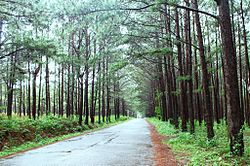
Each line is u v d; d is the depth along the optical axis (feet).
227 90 33.78
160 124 123.54
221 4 34.78
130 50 71.26
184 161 35.12
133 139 67.87
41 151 47.32
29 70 120.06
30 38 68.18
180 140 55.21
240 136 33.12
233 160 31.55
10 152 50.37
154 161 35.37
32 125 78.54
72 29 48.60
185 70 89.81
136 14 68.95
